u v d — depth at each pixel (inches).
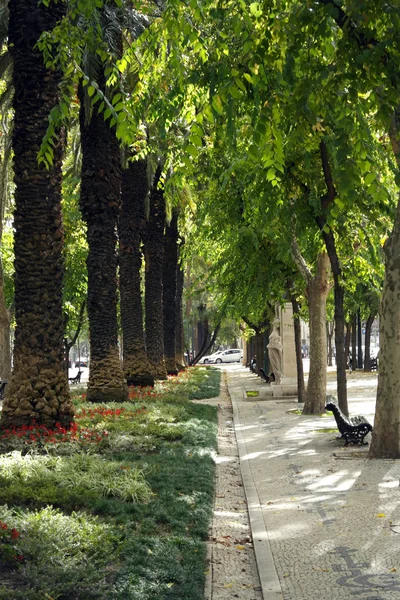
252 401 1104.2
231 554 294.4
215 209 868.6
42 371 547.2
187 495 385.7
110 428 589.9
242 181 747.4
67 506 339.0
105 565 257.6
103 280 844.6
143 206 1115.9
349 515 339.9
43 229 550.3
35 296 549.0
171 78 374.3
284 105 339.3
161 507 343.9
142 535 296.0
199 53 335.3
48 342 549.6
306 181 660.1
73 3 343.3
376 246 730.2
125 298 1120.2
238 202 837.2
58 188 559.8
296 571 264.5
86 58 721.6
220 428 764.6
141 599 225.5
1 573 243.3
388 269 496.4
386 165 560.4
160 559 266.4
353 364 2196.1
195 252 1357.0
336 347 665.0
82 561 253.4
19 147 550.0
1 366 1316.4
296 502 376.2
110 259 844.6
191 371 1951.3
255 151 294.7
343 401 661.3
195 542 295.3
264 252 973.8
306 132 371.6
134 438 540.1
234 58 336.8
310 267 978.7
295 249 859.4
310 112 310.2
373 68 292.5
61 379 553.0
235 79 299.1
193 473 438.6
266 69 313.9
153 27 345.1
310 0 291.1
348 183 268.1
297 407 968.9
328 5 285.4
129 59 348.2
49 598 218.4
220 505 386.0
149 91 390.9
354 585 245.4
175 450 532.1
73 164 1298.0
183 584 244.4
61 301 560.4
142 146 605.3
